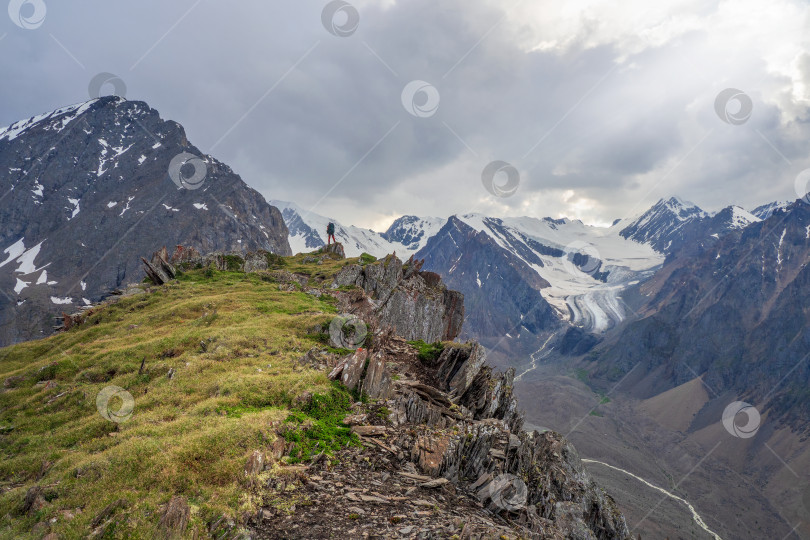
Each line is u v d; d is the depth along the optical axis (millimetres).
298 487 16797
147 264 75625
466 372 39438
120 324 53969
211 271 77625
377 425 23984
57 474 18469
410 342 46688
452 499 19094
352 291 66938
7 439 27766
